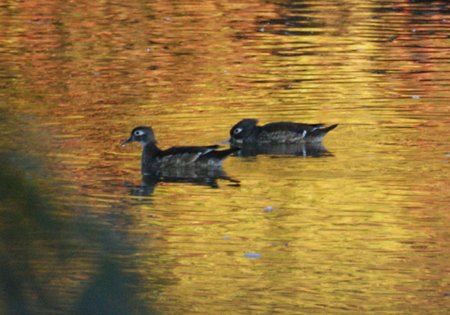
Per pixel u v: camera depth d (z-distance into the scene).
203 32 30.84
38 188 3.86
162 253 12.18
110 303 3.85
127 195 14.90
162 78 24.11
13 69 25.25
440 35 29.67
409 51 27.25
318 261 12.06
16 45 28.77
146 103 21.36
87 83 23.48
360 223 13.61
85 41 29.34
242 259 12.07
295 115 20.25
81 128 19.06
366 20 32.59
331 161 16.91
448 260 12.10
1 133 4.20
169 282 11.08
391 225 13.48
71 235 3.93
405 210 14.16
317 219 13.77
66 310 3.85
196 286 11.05
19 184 3.80
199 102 21.48
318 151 17.59
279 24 32.09
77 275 4.04
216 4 36.44
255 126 18.27
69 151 17.39
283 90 22.59
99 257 3.92
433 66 25.16
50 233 3.87
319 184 15.56
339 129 18.98
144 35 30.28
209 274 11.47
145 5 36.16
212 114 20.42
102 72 24.91
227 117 20.16
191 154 16.67
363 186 15.37
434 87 22.62
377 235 13.09
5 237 3.78
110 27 31.69
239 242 12.76
